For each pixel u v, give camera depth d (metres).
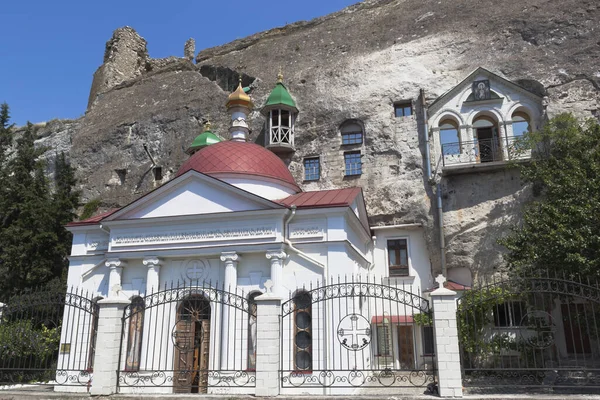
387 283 25.42
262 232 19.83
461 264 24.33
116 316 14.09
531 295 17.53
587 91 24.39
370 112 28.33
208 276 20.28
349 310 18.41
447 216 25.06
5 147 34.94
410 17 31.55
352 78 29.88
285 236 20.02
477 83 26.48
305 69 32.03
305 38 34.50
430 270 25.23
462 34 28.86
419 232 26.00
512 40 27.39
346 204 19.38
